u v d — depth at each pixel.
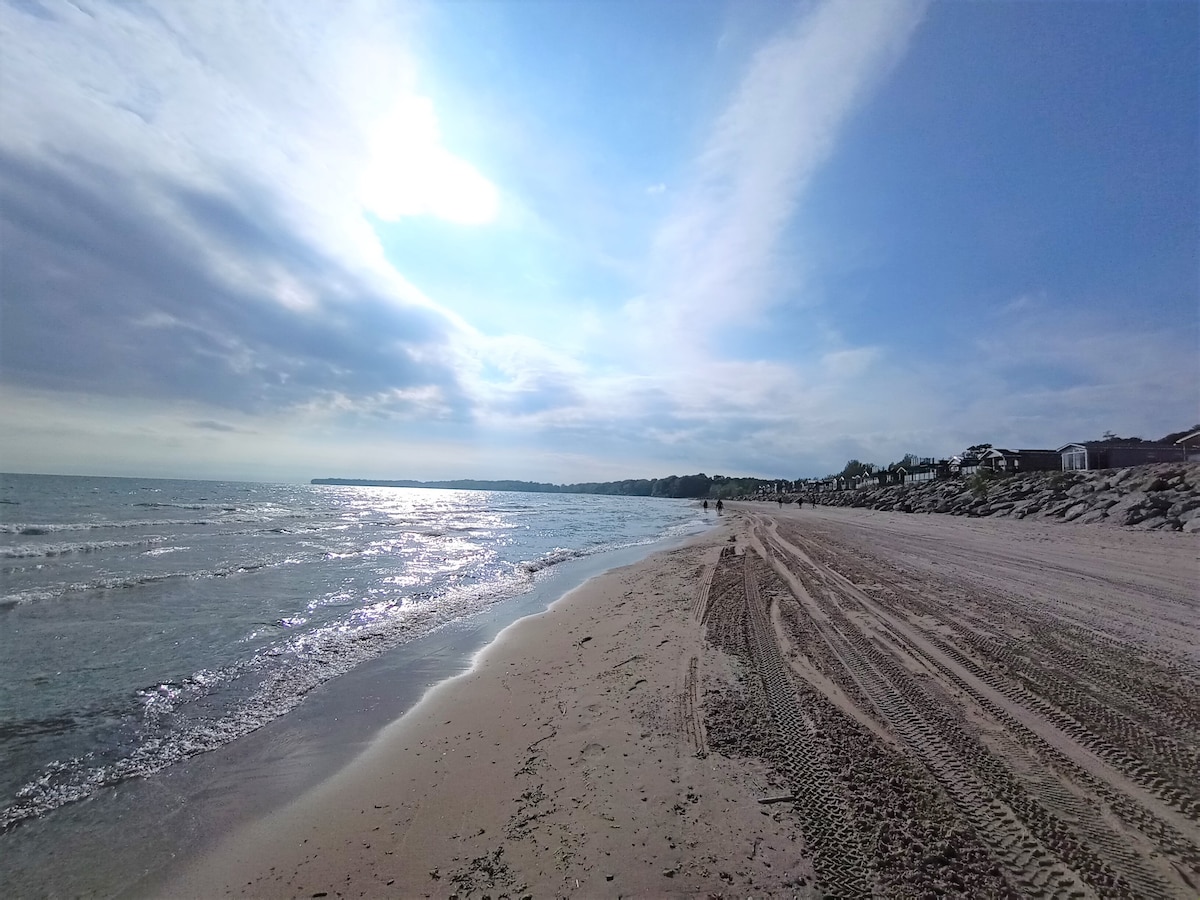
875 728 4.27
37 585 11.03
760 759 3.86
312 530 25.33
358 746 4.68
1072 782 3.45
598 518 44.19
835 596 9.20
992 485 32.66
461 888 2.78
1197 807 3.18
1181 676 5.20
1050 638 6.40
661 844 2.99
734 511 54.62
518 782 3.83
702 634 7.27
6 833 3.49
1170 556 11.95
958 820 3.09
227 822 3.58
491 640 8.09
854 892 2.58
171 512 32.34
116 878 3.05
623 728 4.53
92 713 5.39
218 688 6.07
